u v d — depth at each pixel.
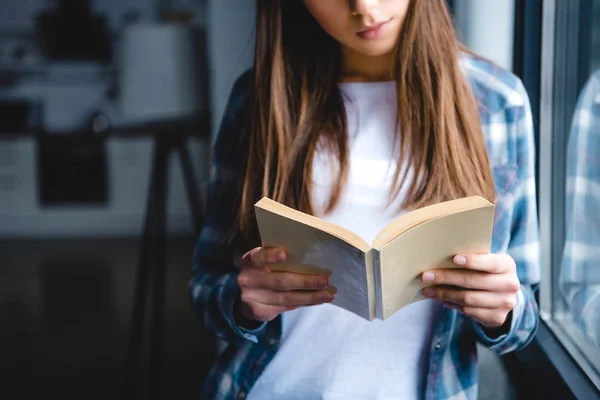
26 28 5.57
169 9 5.50
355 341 1.03
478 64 1.08
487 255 0.85
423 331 1.02
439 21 1.02
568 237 1.32
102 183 5.26
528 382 1.40
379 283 0.82
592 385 1.17
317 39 1.06
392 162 1.03
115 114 5.27
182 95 2.35
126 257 4.62
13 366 2.96
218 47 2.03
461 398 1.04
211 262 1.16
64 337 3.26
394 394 1.02
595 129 1.21
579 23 1.31
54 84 5.32
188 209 5.14
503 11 1.61
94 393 2.69
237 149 1.15
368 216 1.03
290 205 1.05
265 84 1.09
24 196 5.26
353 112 1.06
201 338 3.19
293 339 1.05
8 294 3.89
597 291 1.21
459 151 1.01
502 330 0.97
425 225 0.80
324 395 1.03
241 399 1.08
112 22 5.53
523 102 1.06
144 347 3.12
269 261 0.90
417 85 1.01
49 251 4.83
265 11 1.08
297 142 1.06
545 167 1.42
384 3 0.94
